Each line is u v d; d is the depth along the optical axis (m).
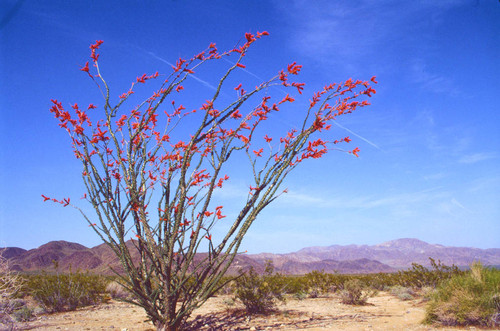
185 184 5.82
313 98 5.89
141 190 6.29
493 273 7.33
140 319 8.24
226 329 6.89
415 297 12.50
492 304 6.44
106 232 5.80
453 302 6.84
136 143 6.43
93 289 11.23
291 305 10.95
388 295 14.88
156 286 5.98
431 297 7.63
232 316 8.34
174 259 5.99
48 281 10.38
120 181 6.00
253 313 8.74
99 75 5.91
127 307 10.66
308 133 5.84
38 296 9.77
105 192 5.68
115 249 5.84
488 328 6.15
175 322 5.88
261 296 8.90
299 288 15.18
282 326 7.08
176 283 5.96
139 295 5.83
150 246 5.72
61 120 5.80
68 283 10.61
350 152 5.85
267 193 5.79
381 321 7.46
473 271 7.46
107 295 12.04
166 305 5.79
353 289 11.58
